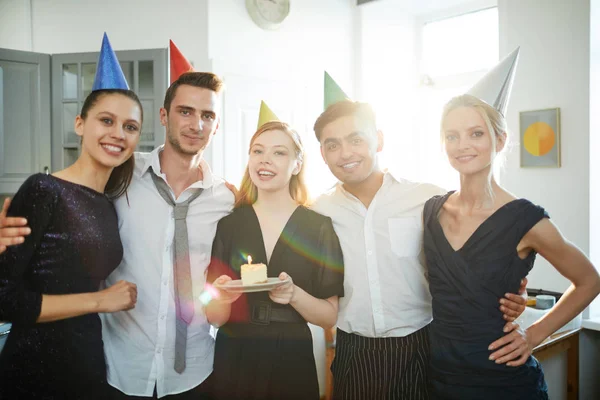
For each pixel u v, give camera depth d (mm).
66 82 2609
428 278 1354
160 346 1322
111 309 1146
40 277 1135
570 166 2508
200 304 1399
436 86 3791
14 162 2535
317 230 1411
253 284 1168
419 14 3834
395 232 1435
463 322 1233
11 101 2512
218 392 1321
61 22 2822
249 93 2982
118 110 1227
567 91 2506
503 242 1225
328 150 1424
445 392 1252
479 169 1255
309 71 3336
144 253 1349
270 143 1371
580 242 2484
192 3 2756
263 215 1421
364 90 3574
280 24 3123
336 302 1407
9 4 2809
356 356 1429
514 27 2699
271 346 1307
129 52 2557
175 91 1380
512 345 1203
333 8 3469
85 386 1188
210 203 1452
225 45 2854
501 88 1404
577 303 1248
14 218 1071
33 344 1126
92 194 1234
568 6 2490
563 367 2219
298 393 1304
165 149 1430
